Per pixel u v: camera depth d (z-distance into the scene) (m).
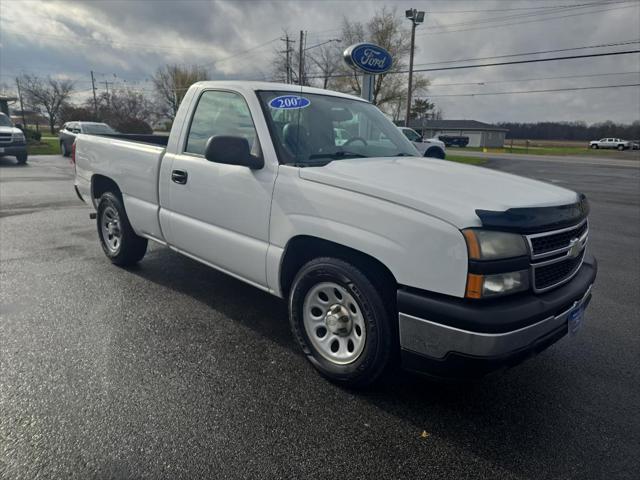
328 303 2.93
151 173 4.11
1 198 9.41
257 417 2.55
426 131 80.31
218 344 3.38
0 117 17.91
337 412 2.62
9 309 3.83
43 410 2.53
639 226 8.51
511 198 2.48
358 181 2.62
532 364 3.27
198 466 2.17
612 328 3.90
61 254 5.47
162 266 5.11
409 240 2.36
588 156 39.56
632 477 2.20
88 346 3.26
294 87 3.66
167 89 68.50
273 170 3.03
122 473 2.11
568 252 2.56
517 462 2.28
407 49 45.16
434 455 2.31
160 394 2.73
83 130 20.44
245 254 3.27
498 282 2.23
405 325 2.40
